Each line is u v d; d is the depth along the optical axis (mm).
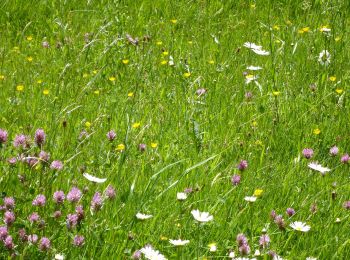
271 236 4387
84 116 6109
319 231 4469
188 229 4340
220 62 7758
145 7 9742
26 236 3824
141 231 4266
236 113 6090
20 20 9203
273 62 7574
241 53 7961
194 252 4176
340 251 4309
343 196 4961
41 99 6473
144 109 6199
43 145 4754
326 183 5109
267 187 4938
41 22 9180
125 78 7145
